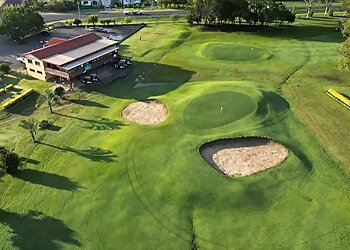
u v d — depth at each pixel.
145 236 39.25
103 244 38.62
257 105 60.00
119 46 94.62
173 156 49.75
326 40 94.06
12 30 95.75
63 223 41.19
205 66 80.88
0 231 40.44
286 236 38.53
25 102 67.31
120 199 43.84
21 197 44.84
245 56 85.31
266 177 45.78
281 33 100.75
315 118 58.38
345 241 37.84
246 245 37.81
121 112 62.38
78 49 79.25
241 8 103.12
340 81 71.38
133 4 146.88
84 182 46.69
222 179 45.47
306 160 48.88
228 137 52.69
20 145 54.50
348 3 99.44
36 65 75.69
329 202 42.31
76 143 54.50
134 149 51.88
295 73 75.69
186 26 109.88
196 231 39.53
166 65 82.38
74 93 69.94
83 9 140.50
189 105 61.28
